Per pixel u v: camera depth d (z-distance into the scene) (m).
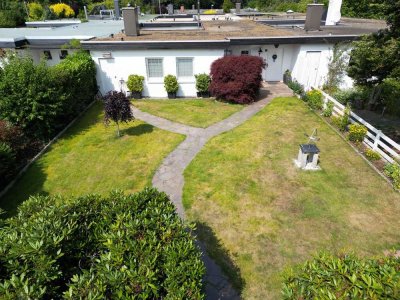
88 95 14.12
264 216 6.79
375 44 7.73
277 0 48.56
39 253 3.25
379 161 8.89
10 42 14.77
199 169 8.85
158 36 16.23
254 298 4.90
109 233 3.84
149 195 4.66
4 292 2.81
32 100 9.94
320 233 6.25
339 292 2.90
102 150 10.11
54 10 35.69
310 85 16.36
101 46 14.13
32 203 4.51
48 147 10.33
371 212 6.84
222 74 13.97
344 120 10.85
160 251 3.56
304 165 8.60
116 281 3.07
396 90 12.47
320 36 14.89
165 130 11.56
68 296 2.91
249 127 11.62
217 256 5.74
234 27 20.62
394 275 2.90
